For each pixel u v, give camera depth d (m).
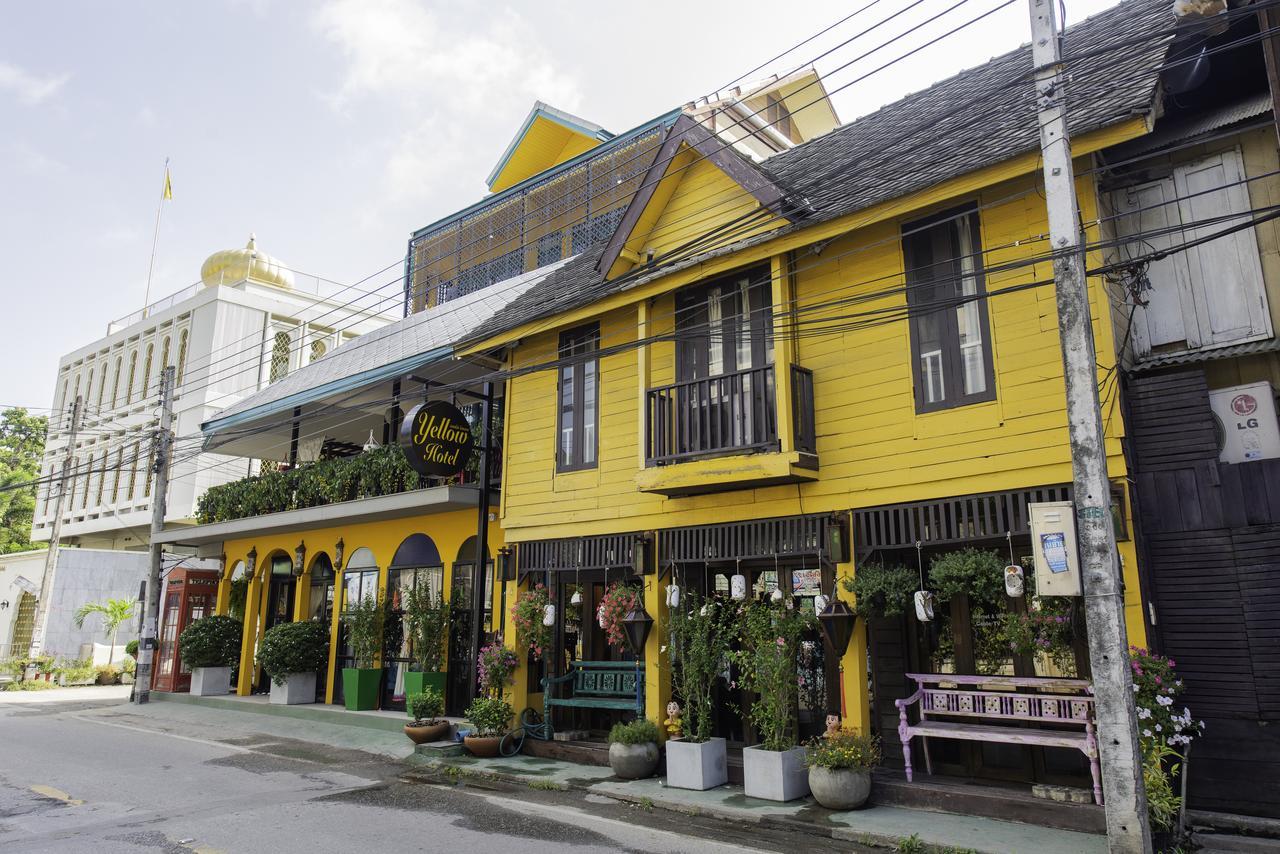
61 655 29.09
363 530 16.72
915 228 9.33
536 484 12.48
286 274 32.97
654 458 10.31
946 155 9.06
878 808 8.24
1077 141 7.73
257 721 15.89
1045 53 6.92
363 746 12.88
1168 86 9.16
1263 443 8.14
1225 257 8.67
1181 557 7.59
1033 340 8.25
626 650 11.81
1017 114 8.98
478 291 19.06
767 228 10.20
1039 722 8.47
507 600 12.62
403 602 15.45
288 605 19.06
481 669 12.09
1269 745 7.00
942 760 9.11
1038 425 8.08
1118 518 7.40
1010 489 8.16
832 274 9.79
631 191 18.27
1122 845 6.00
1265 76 9.48
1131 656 6.95
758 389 9.91
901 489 8.87
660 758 10.22
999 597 8.64
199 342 29.97
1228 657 7.26
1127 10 10.33
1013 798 7.62
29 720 16.94
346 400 17.77
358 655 15.48
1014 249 8.54
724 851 7.22
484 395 13.88
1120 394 7.74
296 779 10.62
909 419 8.94
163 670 20.66
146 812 8.84
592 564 11.55
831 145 11.95
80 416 29.30
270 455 23.28
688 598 10.73
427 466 12.73
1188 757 7.31
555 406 12.51
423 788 10.04
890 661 9.62
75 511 34.12
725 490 10.14
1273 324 8.32
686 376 10.96
